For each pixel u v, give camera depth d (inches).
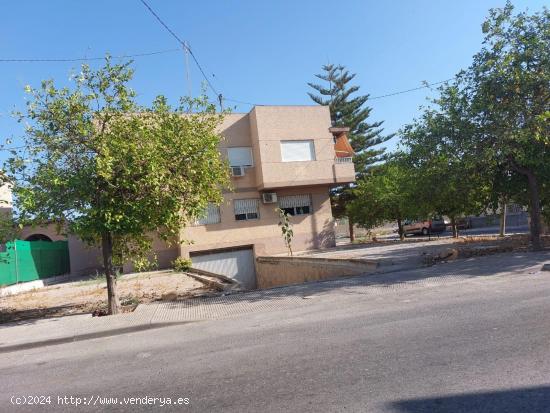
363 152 1665.8
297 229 1099.3
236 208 1063.0
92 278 986.1
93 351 287.4
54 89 386.3
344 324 278.8
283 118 1066.7
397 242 1050.1
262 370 203.5
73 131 394.0
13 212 402.9
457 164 571.8
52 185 383.2
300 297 406.0
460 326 244.7
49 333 348.2
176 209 413.4
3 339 342.6
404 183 652.7
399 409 149.6
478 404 148.8
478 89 535.5
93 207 390.6
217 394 179.5
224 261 1055.0
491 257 541.0
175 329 331.3
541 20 523.5
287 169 1053.8
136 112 423.5
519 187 617.9
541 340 207.2
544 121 494.3
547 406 143.5
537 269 427.8
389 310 307.9
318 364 203.5
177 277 824.3
